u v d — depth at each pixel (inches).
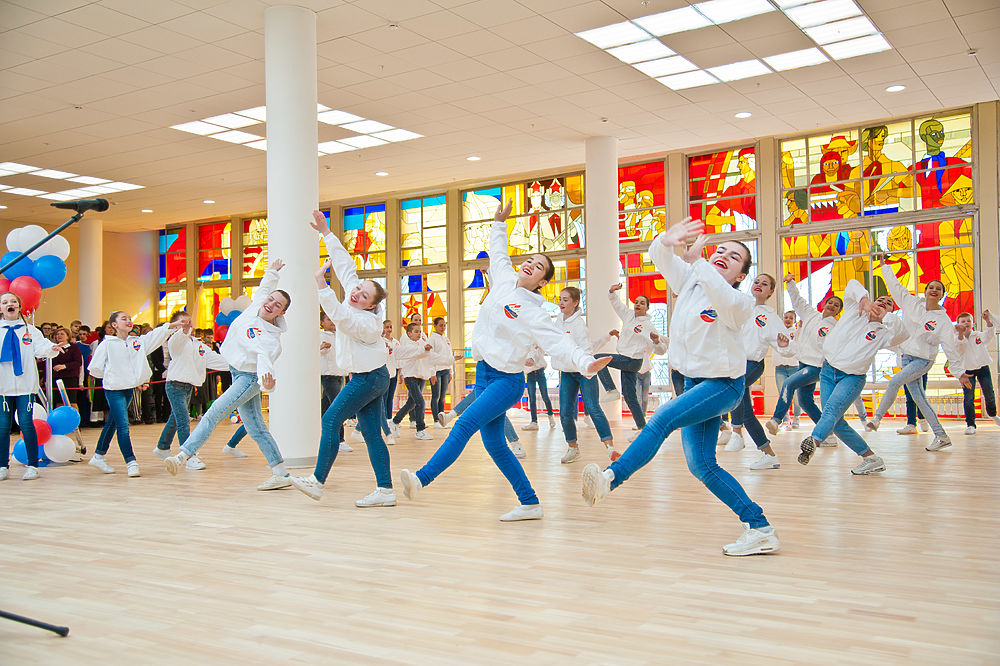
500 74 355.6
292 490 215.8
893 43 325.4
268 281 226.4
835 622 97.3
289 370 272.7
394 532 156.0
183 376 273.4
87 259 656.4
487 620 100.0
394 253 637.3
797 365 375.2
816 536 146.9
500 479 227.8
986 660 84.2
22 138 433.1
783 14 297.0
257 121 411.5
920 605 104.0
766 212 495.5
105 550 143.0
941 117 450.0
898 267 460.8
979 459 259.3
